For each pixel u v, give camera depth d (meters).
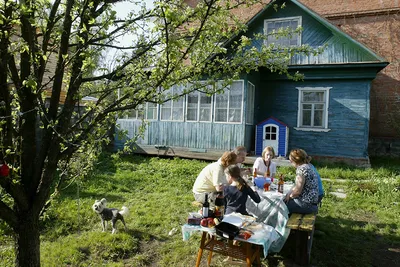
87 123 2.50
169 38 2.01
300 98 11.48
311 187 4.31
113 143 12.23
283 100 11.74
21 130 2.31
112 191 6.89
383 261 3.99
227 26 2.43
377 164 11.33
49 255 3.80
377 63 10.02
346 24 15.20
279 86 11.80
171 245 4.23
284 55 2.90
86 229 4.71
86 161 2.91
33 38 2.11
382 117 13.82
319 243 4.42
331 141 11.02
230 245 3.48
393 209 6.05
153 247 4.21
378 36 14.43
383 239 4.67
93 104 2.60
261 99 12.05
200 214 3.71
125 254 3.97
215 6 2.29
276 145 10.62
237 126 10.43
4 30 1.92
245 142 10.51
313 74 11.13
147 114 11.98
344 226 5.17
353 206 6.23
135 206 5.79
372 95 13.99
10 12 1.92
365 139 10.57
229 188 4.02
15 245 2.40
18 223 2.33
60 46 2.22
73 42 2.50
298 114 11.48
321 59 10.98
